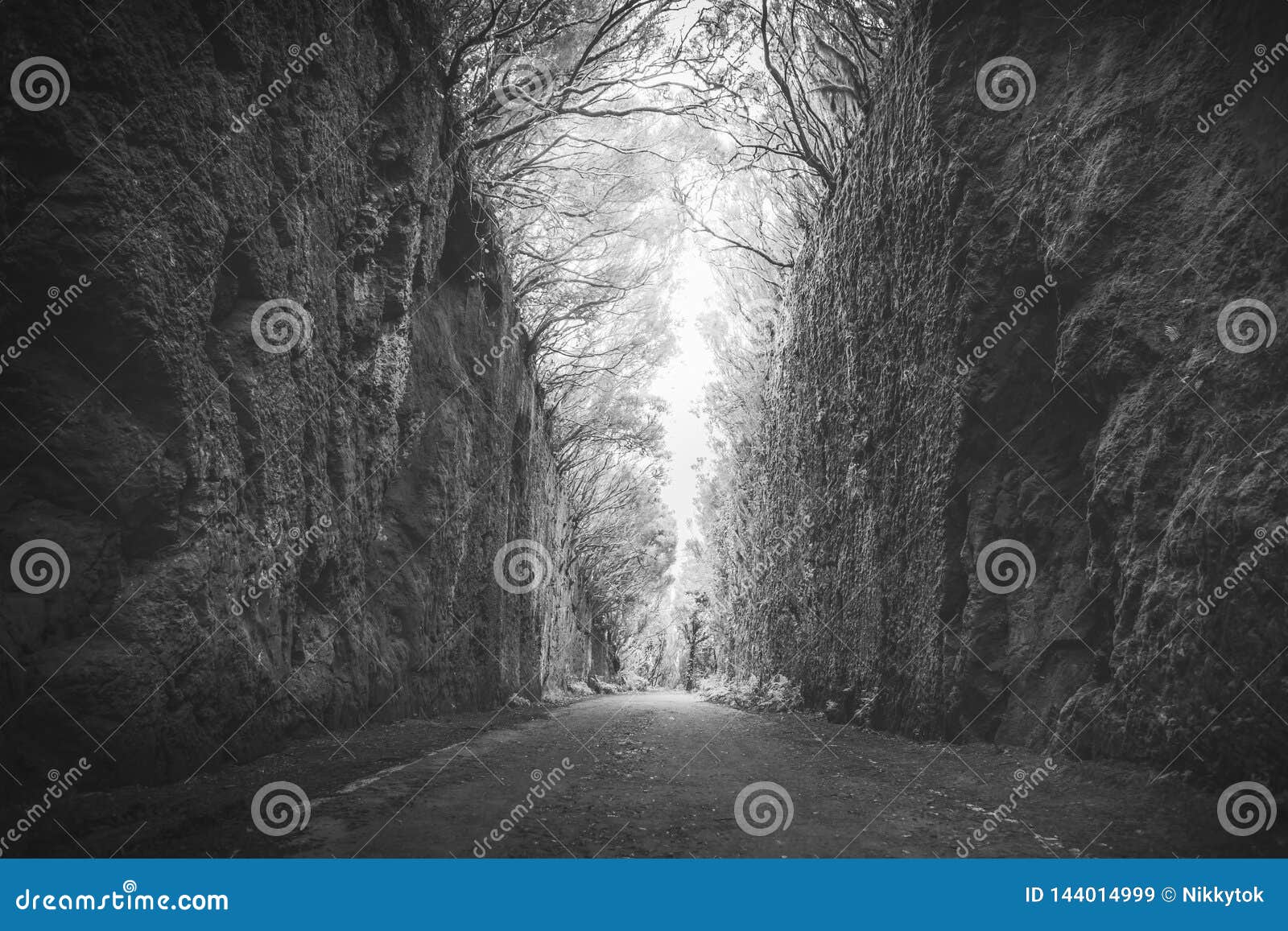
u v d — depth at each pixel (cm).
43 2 718
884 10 1684
